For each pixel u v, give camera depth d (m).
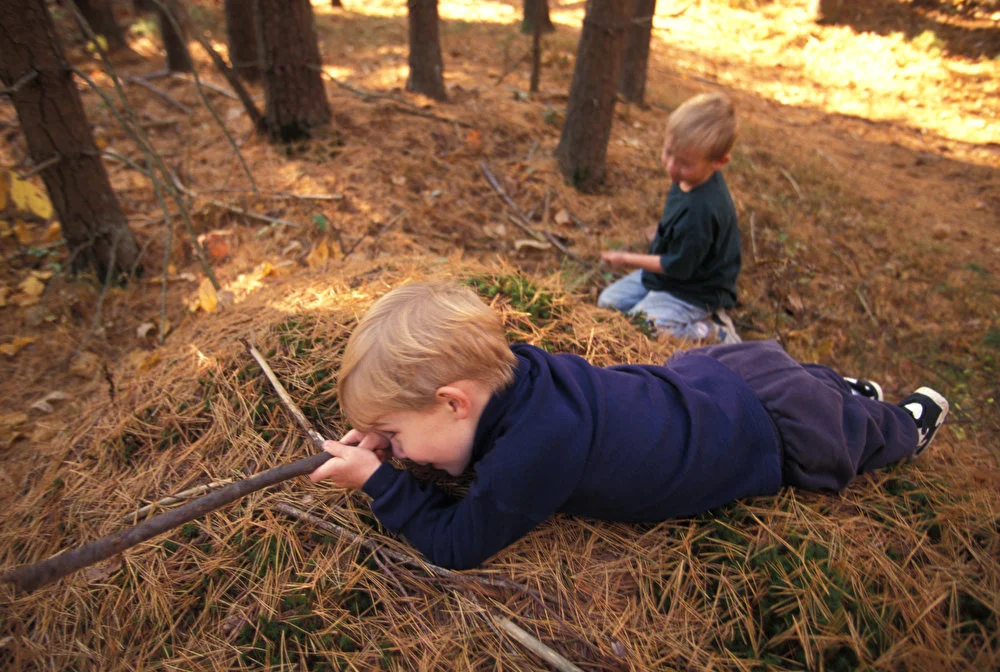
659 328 2.91
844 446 1.80
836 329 4.10
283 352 2.27
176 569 1.73
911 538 1.78
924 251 5.09
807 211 5.38
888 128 8.34
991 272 4.95
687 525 1.80
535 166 4.96
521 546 1.73
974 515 1.86
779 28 12.38
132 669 1.55
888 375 3.76
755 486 1.74
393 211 4.14
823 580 1.59
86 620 1.67
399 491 1.62
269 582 1.66
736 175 5.59
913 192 6.39
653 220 4.71
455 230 4.21
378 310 1.50
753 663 1.48
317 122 4.69
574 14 11.91
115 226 3.41
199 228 3.91
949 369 3.79
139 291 3.49
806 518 1.76
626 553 1.73
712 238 3.13
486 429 1.52
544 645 1.51
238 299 3.20
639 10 6.55
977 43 11.23
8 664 1.62
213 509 1.47
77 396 2.81
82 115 3.12
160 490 1.95
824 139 7.57
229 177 4.30
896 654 1.48
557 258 4.17
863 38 11.59
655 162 5.52
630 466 1.58
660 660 1.49
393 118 5.14
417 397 1.44
